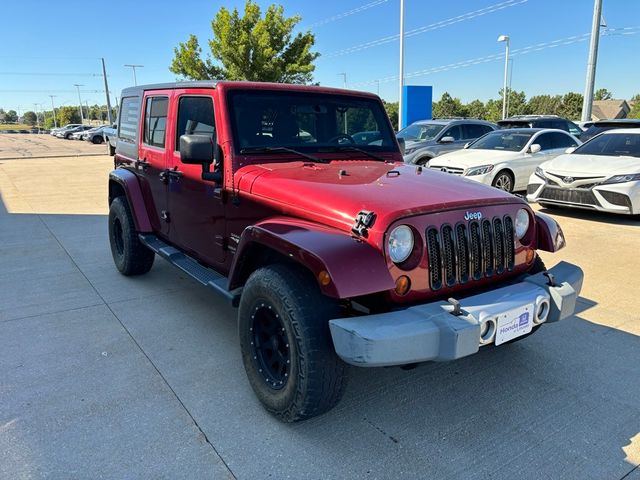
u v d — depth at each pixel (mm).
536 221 3348
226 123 3465
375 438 2752
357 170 3430
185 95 3973
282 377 2826
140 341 3895
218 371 3441
